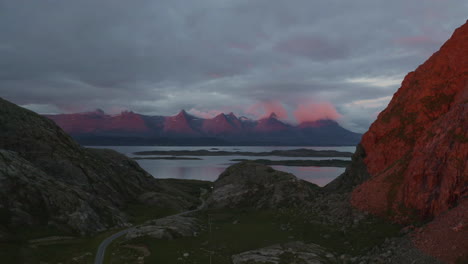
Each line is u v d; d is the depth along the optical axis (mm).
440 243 48688
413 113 99000
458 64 95500
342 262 58688
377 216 71812
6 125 135875
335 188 121688
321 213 90625
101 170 156000
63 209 94562
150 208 143250
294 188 129250
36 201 91375
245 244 75750
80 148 164125
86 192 118625
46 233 81750
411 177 68812
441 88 96312
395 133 100750
